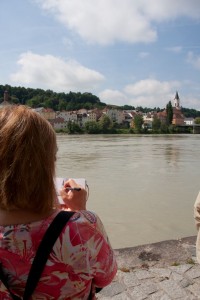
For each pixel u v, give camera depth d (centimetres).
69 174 2544
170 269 452
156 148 6019
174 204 1432
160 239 985
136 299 380
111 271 151
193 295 388
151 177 2309
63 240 136
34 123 148
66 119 19112
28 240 136
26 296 134
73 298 143
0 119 149
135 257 494
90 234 143
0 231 139
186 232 1047
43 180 143
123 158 3962
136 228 1086
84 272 140
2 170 140
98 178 2292
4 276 137
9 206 140
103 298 382
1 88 18938
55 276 137
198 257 326
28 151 141
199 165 3120
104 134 16775
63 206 173
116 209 1341
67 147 6353
